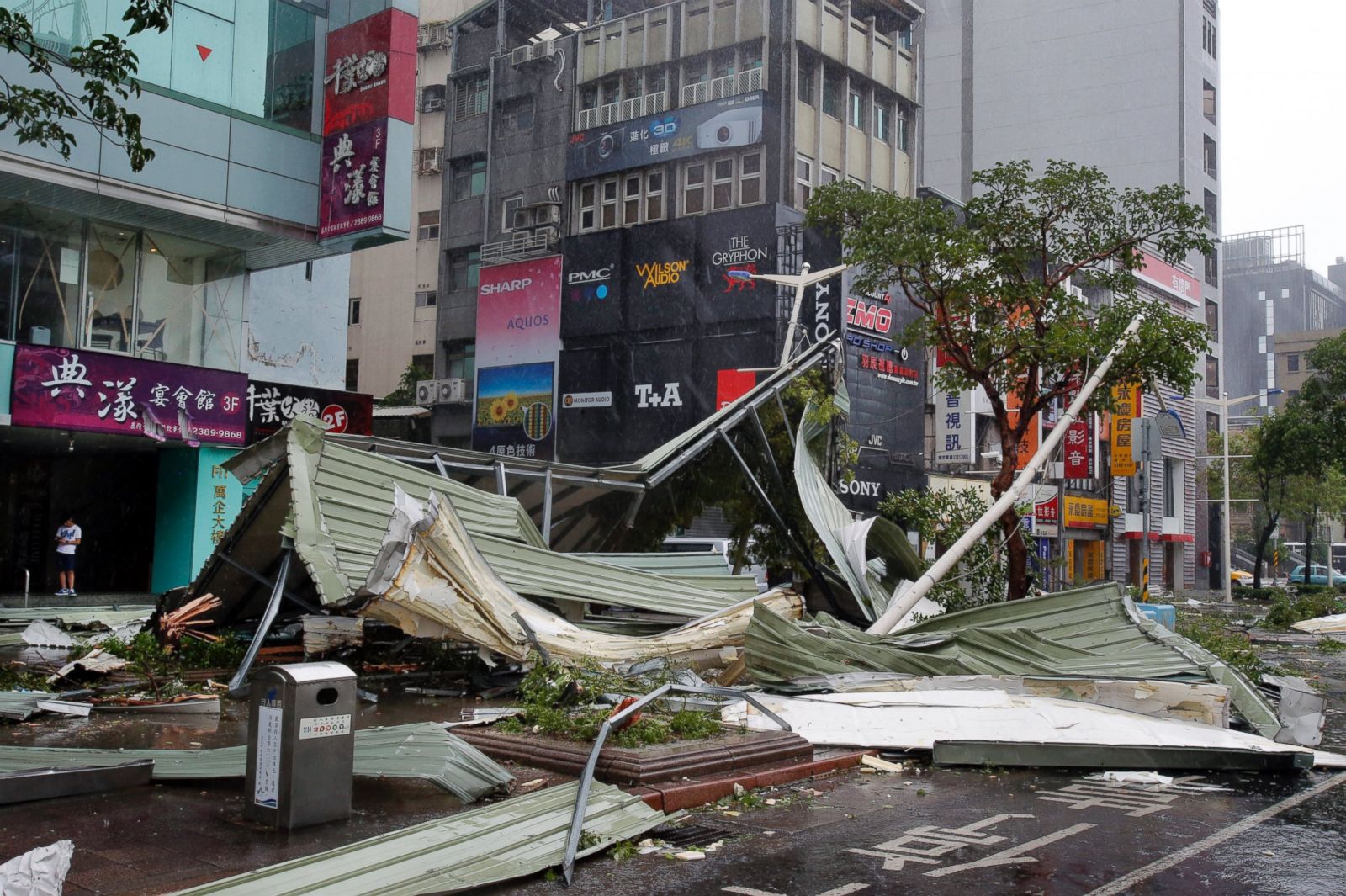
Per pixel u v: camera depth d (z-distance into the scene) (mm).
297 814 6246
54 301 20812
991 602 18609
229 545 12992
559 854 6035
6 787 6637
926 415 39969
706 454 18984
